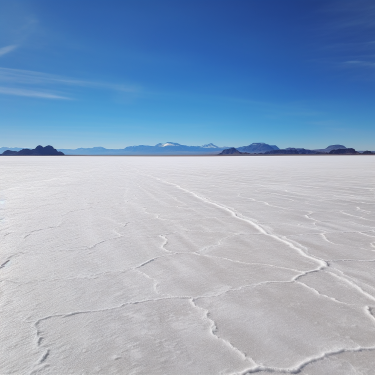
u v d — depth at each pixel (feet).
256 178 36.83
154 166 73.77
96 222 14.23
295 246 10.53
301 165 73.92
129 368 4.45
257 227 13.25
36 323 5.70
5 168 62.08
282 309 6.17
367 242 10.94
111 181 33.42
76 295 6.88
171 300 6.61
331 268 8.44
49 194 23.22
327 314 5.97
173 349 4.89
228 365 4.50
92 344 5.03
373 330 5.41
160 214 16.01
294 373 4.33
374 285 7.30
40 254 9.78
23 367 4.50
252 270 8.36
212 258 9.37
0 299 6.71
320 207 17.80
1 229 12.91
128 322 5.71
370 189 25.77
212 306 6.32
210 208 17.63
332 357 4.67
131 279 7.78
